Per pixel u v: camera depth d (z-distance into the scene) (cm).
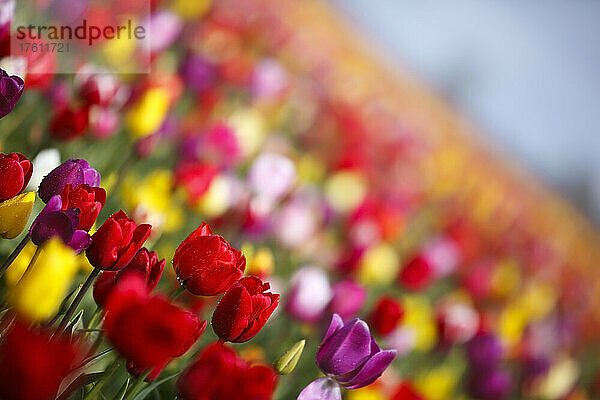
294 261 258
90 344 122
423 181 575
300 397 128
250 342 180
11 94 129
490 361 230
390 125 597
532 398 296
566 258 707
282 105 410
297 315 181
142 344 110
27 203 122
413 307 254
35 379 101
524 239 615
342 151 426
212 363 118
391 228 280
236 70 337
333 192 352
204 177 191
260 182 224
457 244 409
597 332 489
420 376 241
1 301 129
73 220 119
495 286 363
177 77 262
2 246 146
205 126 262
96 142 194
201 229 126
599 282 770
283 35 522
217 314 123
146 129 185
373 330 185
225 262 124
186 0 350
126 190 168
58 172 127
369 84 748
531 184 1277
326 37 765
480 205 636
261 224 204
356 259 243
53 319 120
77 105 181
